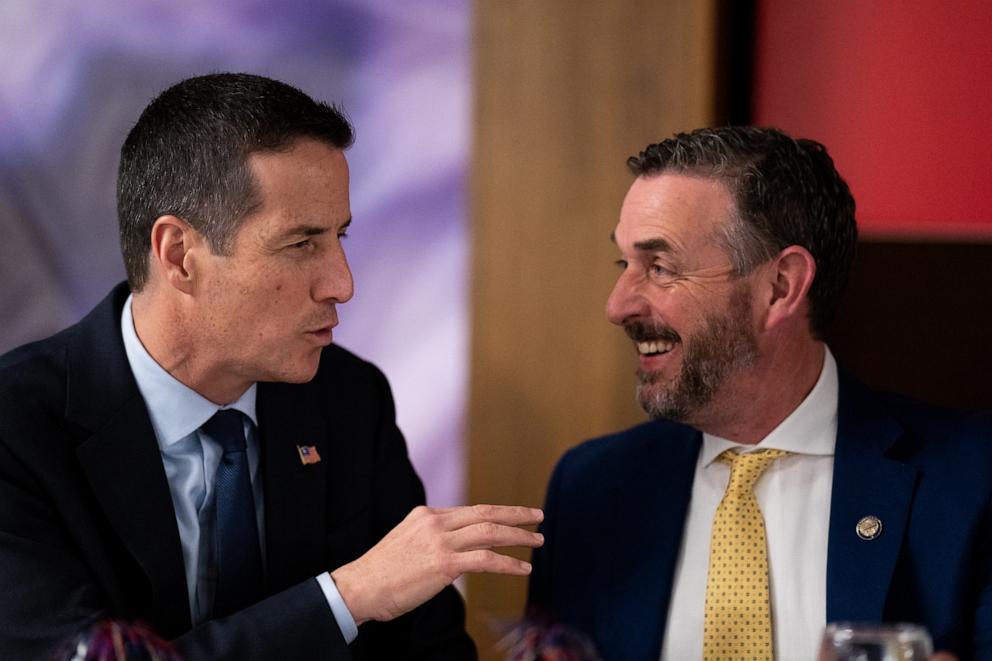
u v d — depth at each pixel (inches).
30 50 174.2
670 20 137.1
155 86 172.7
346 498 100.7
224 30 171.6
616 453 107.4
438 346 167.6
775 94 139.5
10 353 95.9
